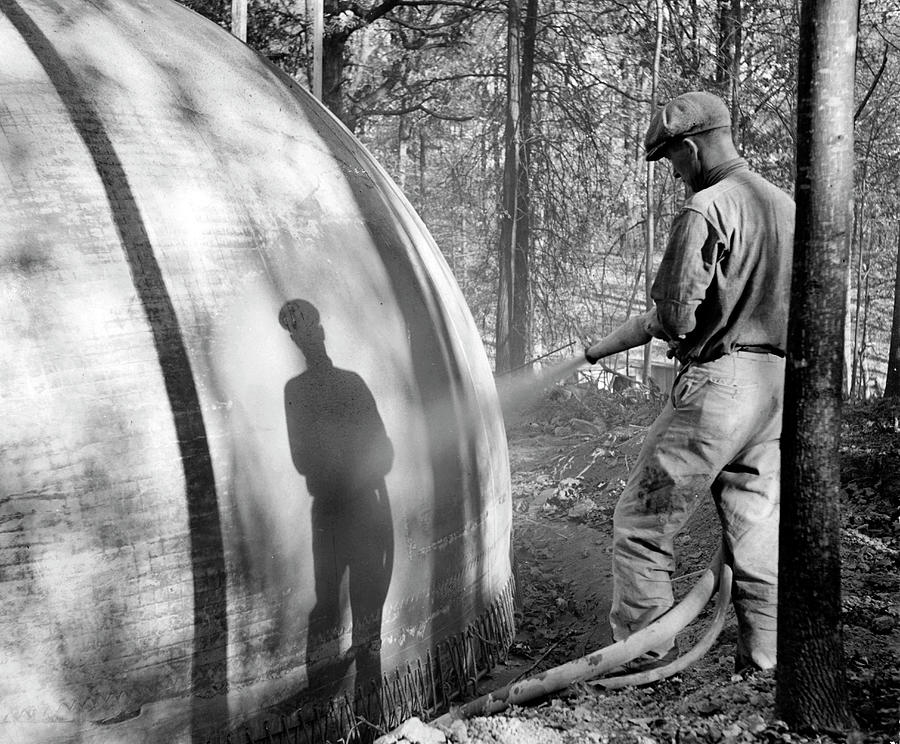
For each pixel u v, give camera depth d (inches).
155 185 156.3
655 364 1031.6
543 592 261.1
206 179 163.5
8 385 134.1
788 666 119.6
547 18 752.3
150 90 169.3
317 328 166.4
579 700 147.5
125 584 139.9
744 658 157.3
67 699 136.0
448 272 227.5
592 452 371.9
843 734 116.7
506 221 690.2
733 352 154.2
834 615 117.3
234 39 214.2
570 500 333.4
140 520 140.9
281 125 188.7
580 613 243.6
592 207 819.4
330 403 164.2
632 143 761.0
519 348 704.4
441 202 1075.9
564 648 221.3
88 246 145.3
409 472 177.8
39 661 134.0
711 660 172.9
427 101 917.2
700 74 596.7
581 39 753.6
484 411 212.4
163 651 143.6
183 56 184.5
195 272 153.9
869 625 171.6
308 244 173.2
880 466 285.4
